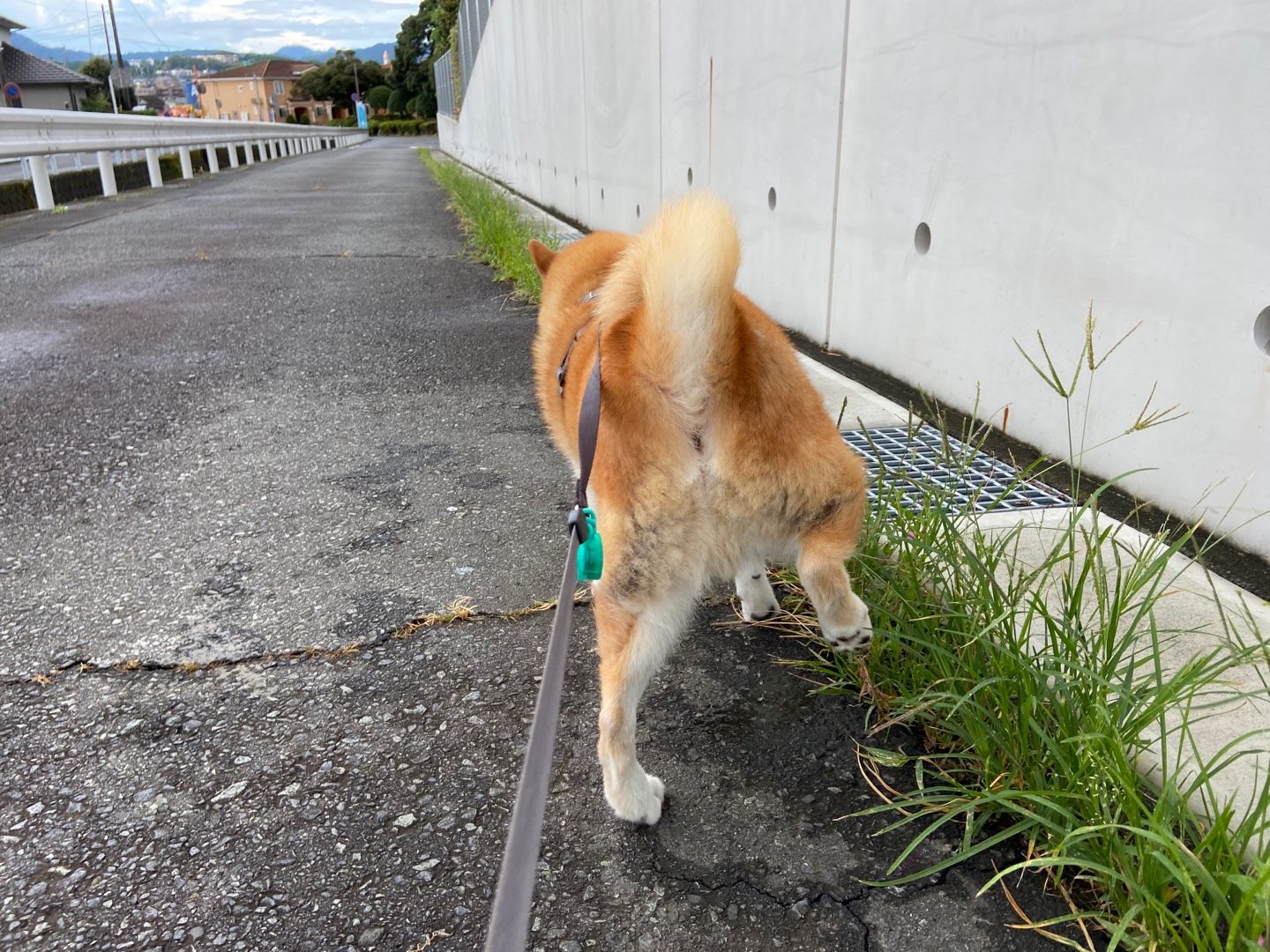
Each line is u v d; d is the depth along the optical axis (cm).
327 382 525
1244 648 191
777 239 598
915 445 377
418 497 370
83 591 298
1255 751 163
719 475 195
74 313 687
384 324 657
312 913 177
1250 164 263
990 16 369
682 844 195
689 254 189
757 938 171
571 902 180
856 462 210
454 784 212
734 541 202
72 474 392
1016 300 372
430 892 182
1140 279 307
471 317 678
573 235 978
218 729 232
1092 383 334
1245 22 258
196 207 1400
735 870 188
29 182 1362
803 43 530
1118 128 310
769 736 228
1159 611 251
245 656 262
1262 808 155
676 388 194
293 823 200
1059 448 356
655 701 243
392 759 221
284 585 301
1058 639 222
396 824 200
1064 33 330
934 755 213
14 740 228
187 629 275
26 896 181
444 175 1892
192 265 889
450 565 315
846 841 194
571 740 229
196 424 455
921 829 197
